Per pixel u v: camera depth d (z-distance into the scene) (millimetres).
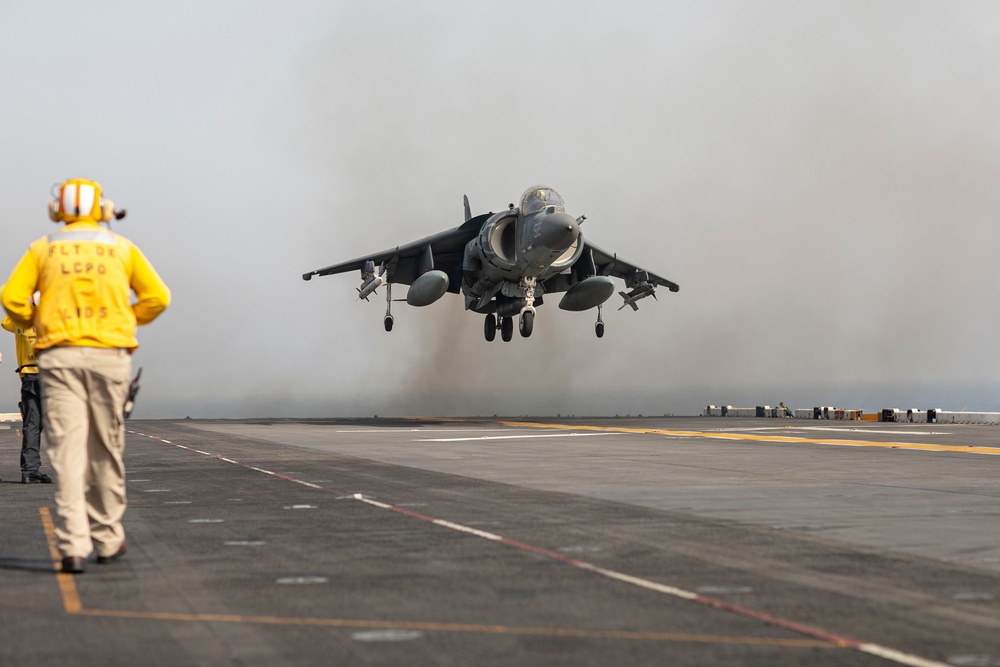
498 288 76938
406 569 13883
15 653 9523
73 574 13586
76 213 14945
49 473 29906
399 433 54812
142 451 39062
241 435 52625
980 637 10156
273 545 16016
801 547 15805
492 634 10258
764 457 36031
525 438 49156
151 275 15164
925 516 19797
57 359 14156
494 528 17906
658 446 42531
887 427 63875
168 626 10609
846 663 9219
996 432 56812
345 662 9234
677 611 11305
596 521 18828
